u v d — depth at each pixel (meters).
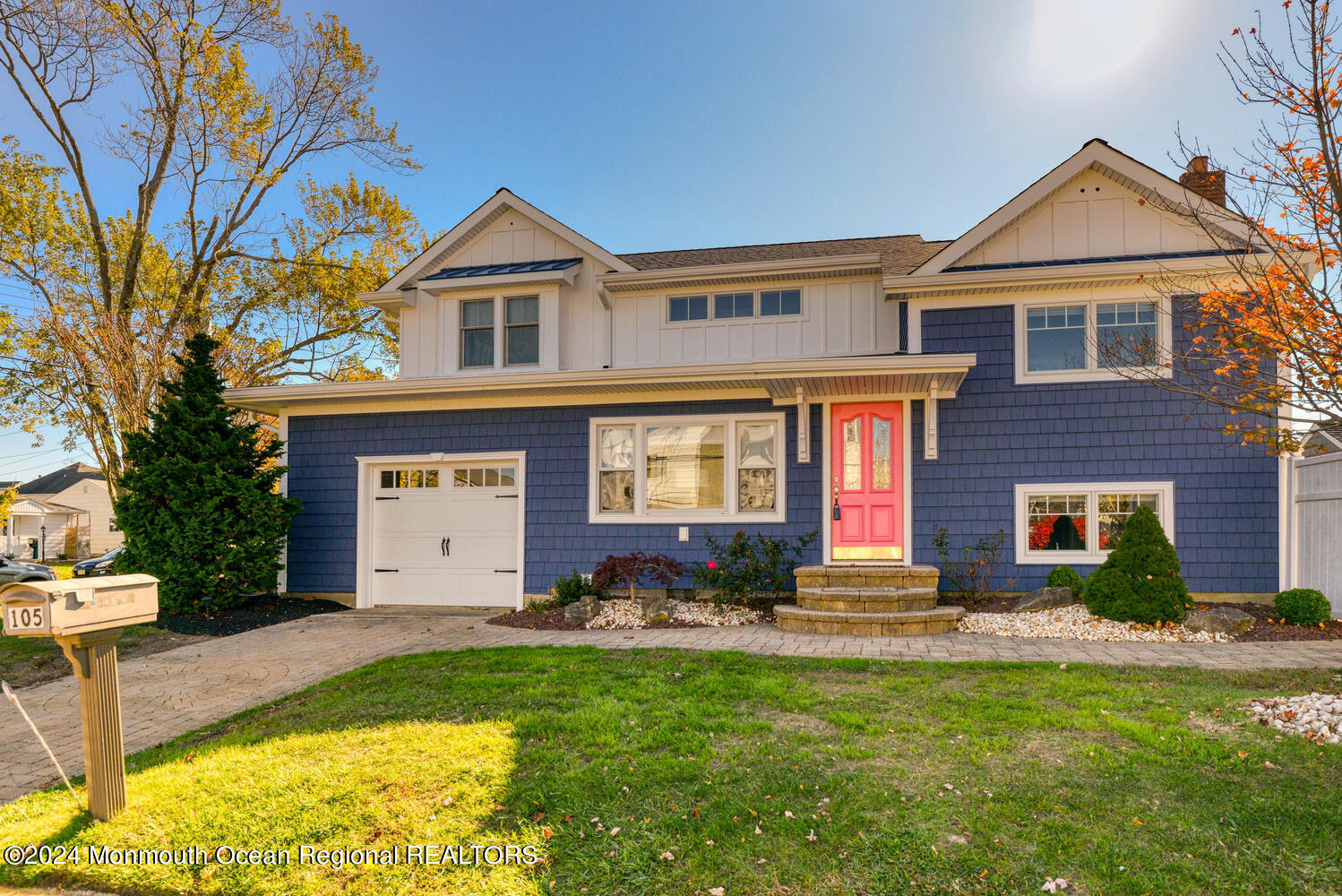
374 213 23.94
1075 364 10.58
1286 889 3.21
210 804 4.29
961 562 10.55
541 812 4.10
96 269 22.03
